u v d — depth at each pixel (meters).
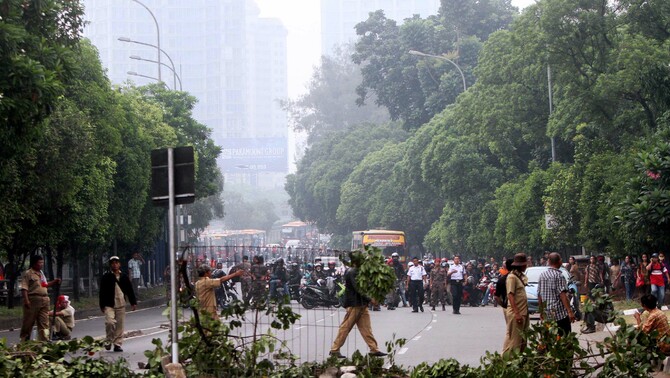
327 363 13.11
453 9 82.38
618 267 34.97
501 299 14.84
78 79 34.94
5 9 19.59
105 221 38.12
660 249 31.20
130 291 19.62
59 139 29.03
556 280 14.21
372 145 104.69
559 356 11.79
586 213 35.88
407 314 33.28
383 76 88.31
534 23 42.59
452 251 64.44
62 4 22.56
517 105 47.31
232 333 14.34
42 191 29.61
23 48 20.53
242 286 13.80
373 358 13.03
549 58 36.94
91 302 40.09
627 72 33.53
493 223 54.56
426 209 79.06
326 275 35.88
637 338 11.92
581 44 36.47
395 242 60.81
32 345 12.43
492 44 52.16
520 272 14.21
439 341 21.11
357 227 97.31
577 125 39.28
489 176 56.88
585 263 36.47
